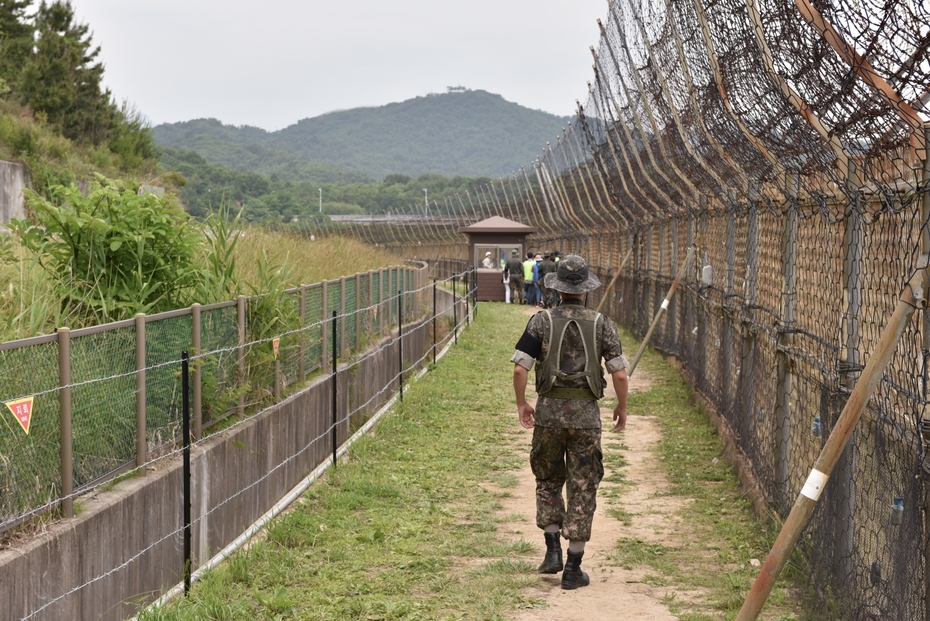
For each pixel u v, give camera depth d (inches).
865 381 135.4
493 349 788.6
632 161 706.8
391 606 213.6
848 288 206.5
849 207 205.9
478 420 478.0
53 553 193.2
